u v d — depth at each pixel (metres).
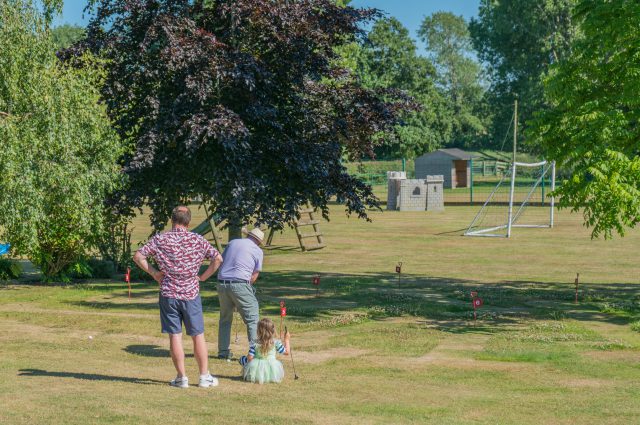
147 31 18.25
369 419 7.77
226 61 18.22
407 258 28.41
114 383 9.29
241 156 18.47
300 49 19.81
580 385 10.00
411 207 56.16
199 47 18.06
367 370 10.84
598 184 15.27
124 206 19.94
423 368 11.06
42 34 18.22
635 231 38.12
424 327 14.76
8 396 8.32
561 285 21.41
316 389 9.42
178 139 18.73
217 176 18.50
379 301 18.09
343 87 21.69
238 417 7.66
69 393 8.55
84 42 19.59
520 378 10.44
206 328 14.27
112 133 19.23
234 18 18.80
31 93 17.39
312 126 20.44
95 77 19.58
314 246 31.39
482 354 12.18
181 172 19.30
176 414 7.68
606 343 13.08
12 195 17.03
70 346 12.25
